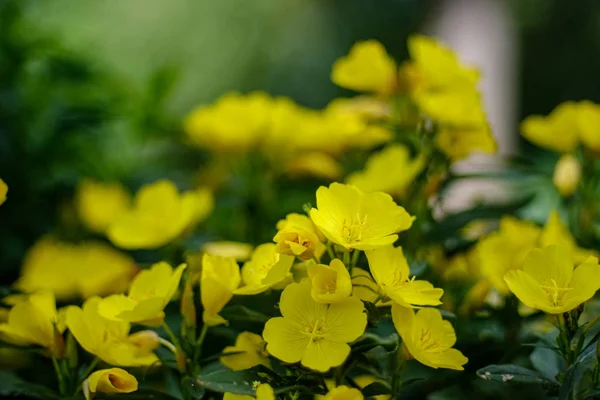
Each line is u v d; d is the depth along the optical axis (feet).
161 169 6.24
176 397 4.23
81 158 5.64
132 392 4.22
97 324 4.22
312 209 4.04
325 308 4.03
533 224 4.85
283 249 4.03
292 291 4.03
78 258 5.14
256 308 4.34
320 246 4.13
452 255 4.77
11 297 4.44
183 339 4.17
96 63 5.73
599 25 21.90
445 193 4.88
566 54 21.99
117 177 5.82
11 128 5.27
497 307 4.55
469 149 4.82
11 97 5.28
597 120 4.90
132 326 4.36
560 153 5.26
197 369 4.17
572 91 21.84
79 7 8.04
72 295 4.93
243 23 20.36
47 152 5.31
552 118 5.11
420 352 4.06
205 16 20.03
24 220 5.26
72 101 5.38
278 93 20.52
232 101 5.33
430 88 4.90
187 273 4.21
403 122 5.00
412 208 4.73
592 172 4.99
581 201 5.01
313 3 21.21
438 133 4.80
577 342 4.15
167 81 5.82
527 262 4.12
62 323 4.28
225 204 5.39
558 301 4.09
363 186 4.73
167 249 4.88
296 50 20.81
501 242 4.49
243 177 5.37
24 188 5.28
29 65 5.40
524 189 5.41
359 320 4.01
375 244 4.03
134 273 4.83
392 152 4.75
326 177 5.24
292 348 4.01
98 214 5.53
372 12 21.49
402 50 21.45
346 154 5.27
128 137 5.91
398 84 5.00
